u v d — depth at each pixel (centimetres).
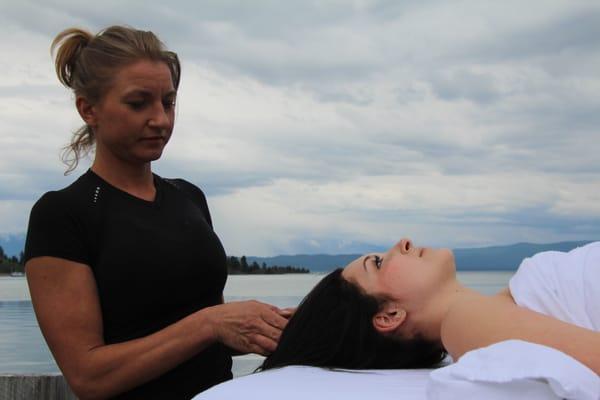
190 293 197
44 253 177
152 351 173
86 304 177
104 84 184
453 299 189
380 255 201
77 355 173
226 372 207
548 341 147
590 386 125
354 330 191
